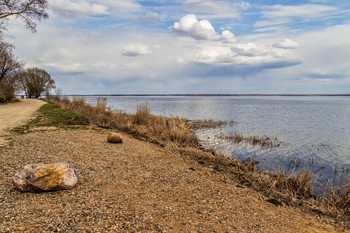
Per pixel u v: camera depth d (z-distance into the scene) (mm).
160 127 18219
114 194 6641
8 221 5031
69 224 5016
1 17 34562
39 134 14203
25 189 6426
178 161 10977
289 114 45719
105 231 4879
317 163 14023
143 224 5254
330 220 7035
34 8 35656
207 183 8312
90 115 22938
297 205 7840
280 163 13703
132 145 13109
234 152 16188
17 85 59625
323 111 54188
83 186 7039
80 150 10922
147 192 6980
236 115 43312
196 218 5789
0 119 21125
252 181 9594
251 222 5965
